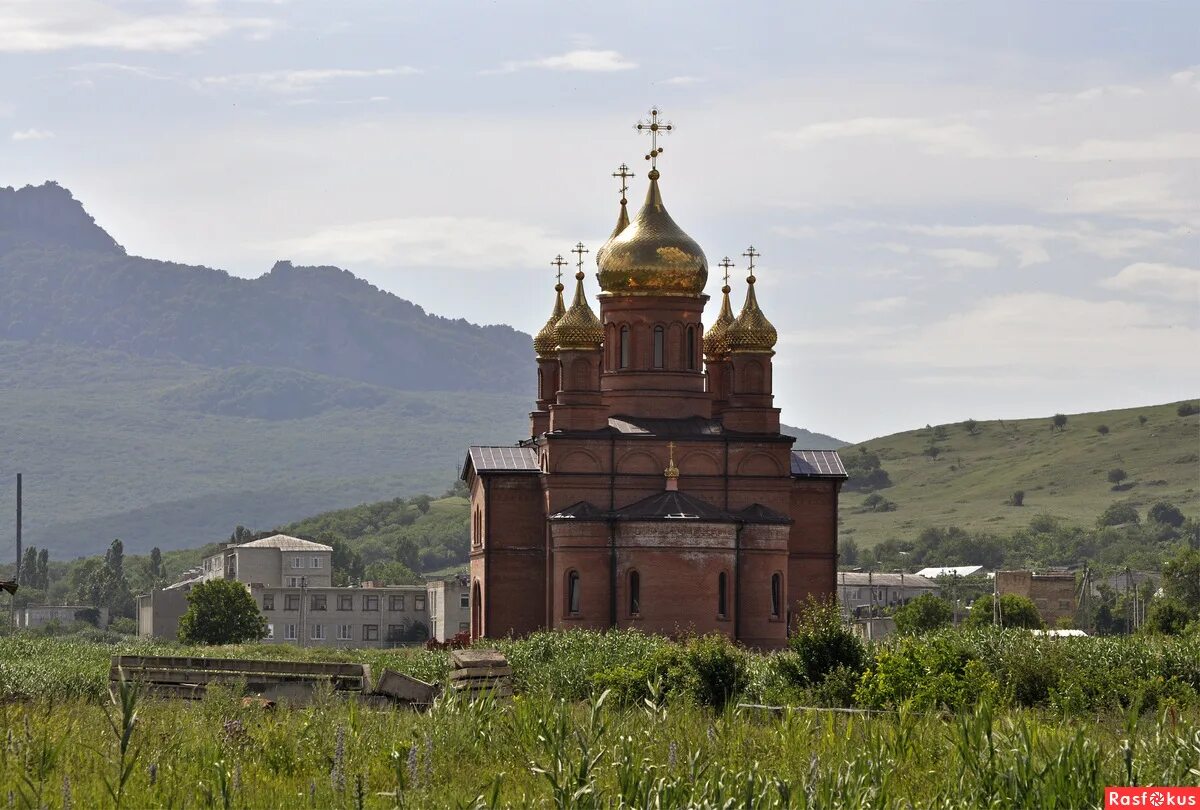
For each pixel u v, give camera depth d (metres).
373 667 90.00
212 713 49.25
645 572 114.75
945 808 37.09
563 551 116.12
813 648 74.19
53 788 35.97
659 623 114.25
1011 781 37.97
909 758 42.81
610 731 42.38
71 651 107.12
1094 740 42.25
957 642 73.19
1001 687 66.38
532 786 38.53
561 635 98.19
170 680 61.53
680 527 115.00
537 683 74.69
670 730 43.03
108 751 40.19
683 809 35.09
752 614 117.12
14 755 38.75
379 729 45.31
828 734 44.56
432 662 86.69
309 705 52.56
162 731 44.25
